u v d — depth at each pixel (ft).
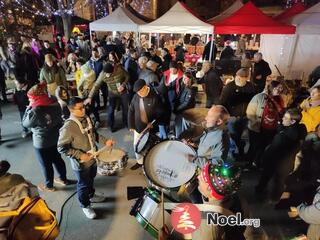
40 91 11.21
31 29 51.96
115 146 17.46
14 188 6.70
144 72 17.93
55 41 48.47
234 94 14.49
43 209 6.97
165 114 13.99
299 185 13.16
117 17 26.81
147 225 7.60
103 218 11.29
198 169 7.20
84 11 64.08
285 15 26.50
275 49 30.32
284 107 13.29
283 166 11.31
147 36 50.29
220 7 65.26
